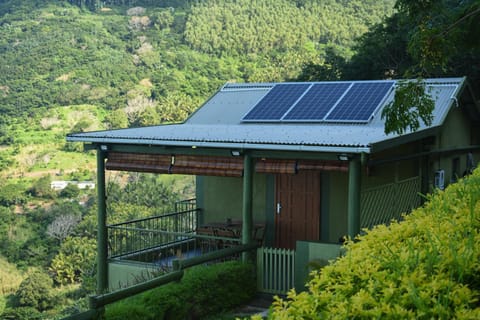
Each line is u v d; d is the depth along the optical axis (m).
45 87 101.12
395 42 33.75
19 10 124.88
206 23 111.44
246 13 111.12
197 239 17.02
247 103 18.17
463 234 5.20
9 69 104.81
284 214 15.38
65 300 48.62
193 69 103.19
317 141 11.77
